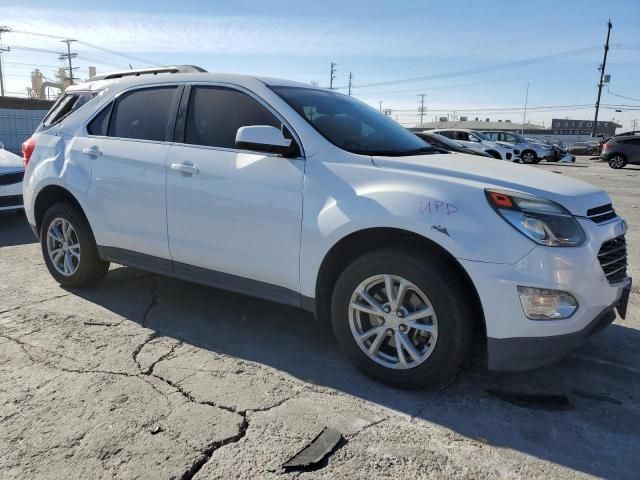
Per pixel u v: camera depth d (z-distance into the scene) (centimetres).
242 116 370
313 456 246
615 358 361
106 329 388
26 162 495
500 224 277
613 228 305
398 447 257
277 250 340
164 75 421
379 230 304
